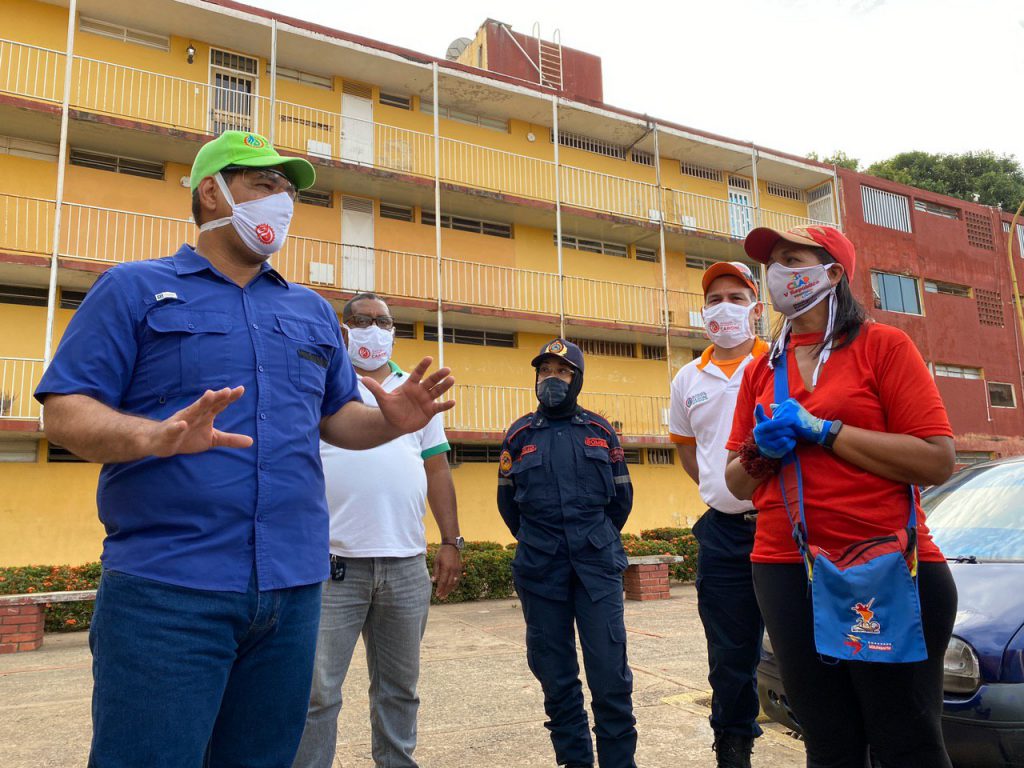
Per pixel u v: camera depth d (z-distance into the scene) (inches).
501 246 767.7
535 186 780.0
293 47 640.4
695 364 138.7
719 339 134.3
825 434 75.4
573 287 795.4
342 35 642.8
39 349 542.3
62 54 555.8
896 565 70.3
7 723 180.4
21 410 522.3
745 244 89.4
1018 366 1053.2
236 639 64.8
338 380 83.1
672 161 887.7
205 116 612.1
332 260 667.4
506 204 727.1
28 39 558.9
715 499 124.3
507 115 778.2
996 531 135.7
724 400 128.6
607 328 762.8
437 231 665.0
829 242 83.4
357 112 694.5
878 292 953.5
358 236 687.1
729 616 121.0
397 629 115.0
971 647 104.3
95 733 59.7
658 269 868.6
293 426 70.6
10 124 539.5
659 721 161.8
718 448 127.0
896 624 68.9
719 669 121.3
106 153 587.2
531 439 134.6
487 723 166.1
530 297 767.7
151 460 62.4
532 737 154.5
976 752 101.0
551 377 134.4
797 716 80.9
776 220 925.2
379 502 114.0
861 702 74.2
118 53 589.9
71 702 205.2
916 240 999.0
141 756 58.3
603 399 792.3
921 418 73.9
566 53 893.8
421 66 678.5
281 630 68.0
